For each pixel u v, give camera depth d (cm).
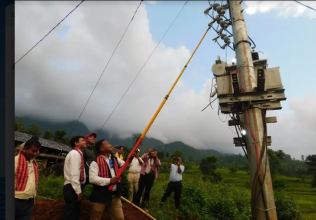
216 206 718
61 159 1930
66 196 369
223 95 465
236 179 6144
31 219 444
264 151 425
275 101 442
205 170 5909
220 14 566
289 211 902
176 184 702
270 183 415
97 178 361
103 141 397
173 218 616
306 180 6206
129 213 545
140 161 658
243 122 500
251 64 474
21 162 324
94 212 363
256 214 409
